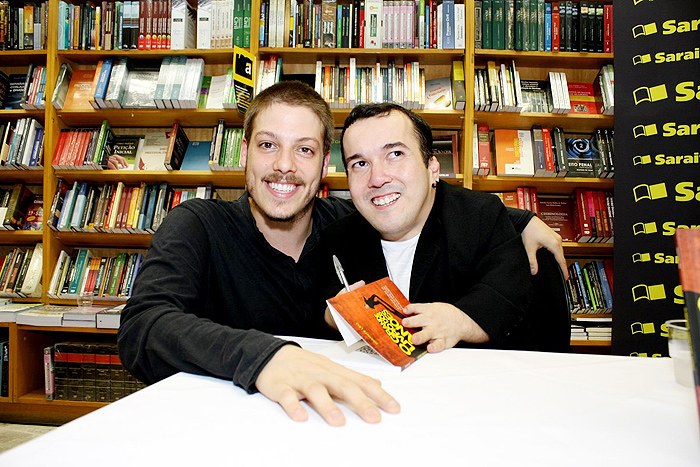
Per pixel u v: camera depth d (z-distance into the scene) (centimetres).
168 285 88
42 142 270
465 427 46
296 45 261
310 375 53
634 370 68
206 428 44
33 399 247
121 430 44
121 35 264
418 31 261
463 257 113
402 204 111
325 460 38
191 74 261
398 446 41
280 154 117
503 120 268
